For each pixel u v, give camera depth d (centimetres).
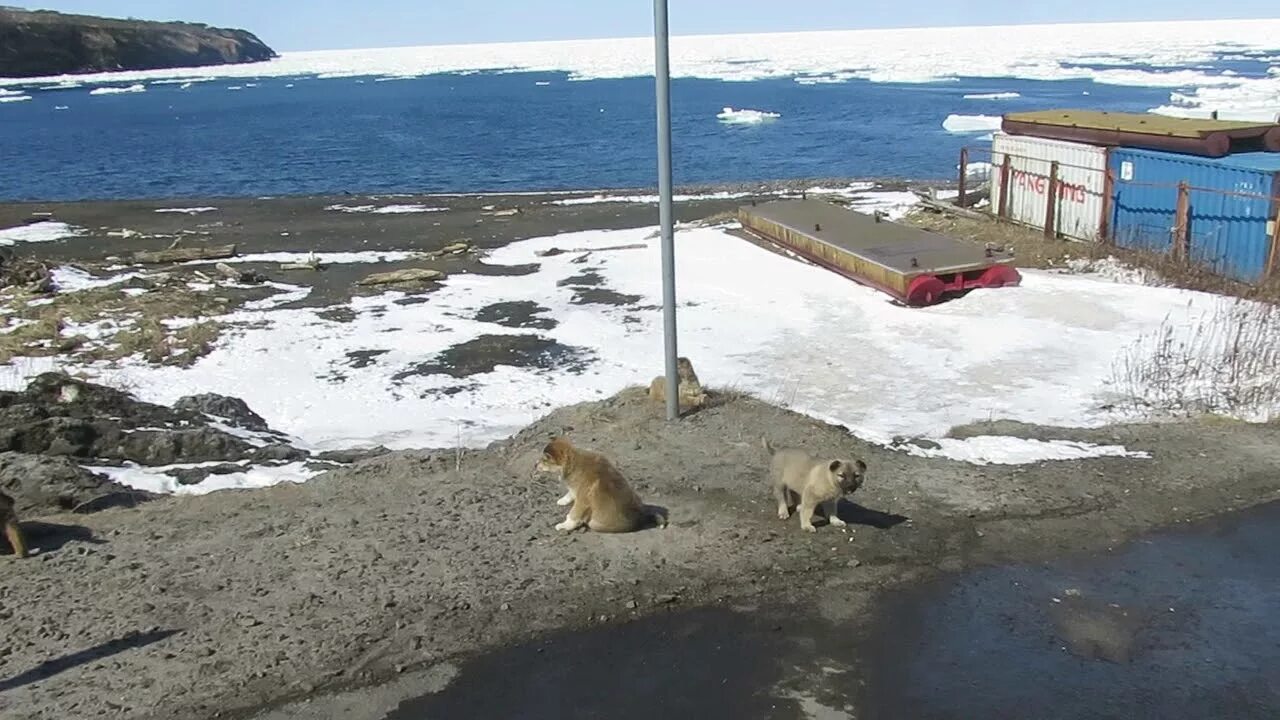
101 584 676
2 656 589
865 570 716
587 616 649
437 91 12206
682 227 2772
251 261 2506
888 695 573
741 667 600
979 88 9181
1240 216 1778
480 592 671
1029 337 1534
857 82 10731
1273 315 1439
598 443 952
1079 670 596
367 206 3600
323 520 786
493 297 2044
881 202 3072
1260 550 752
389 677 582
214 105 10400
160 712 541
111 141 6862
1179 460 934
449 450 991
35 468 858
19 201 4072
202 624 626
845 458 764
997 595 685
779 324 1728
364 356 1648
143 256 2527
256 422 1312
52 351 1638
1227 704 563
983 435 1071
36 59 16600
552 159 5431
